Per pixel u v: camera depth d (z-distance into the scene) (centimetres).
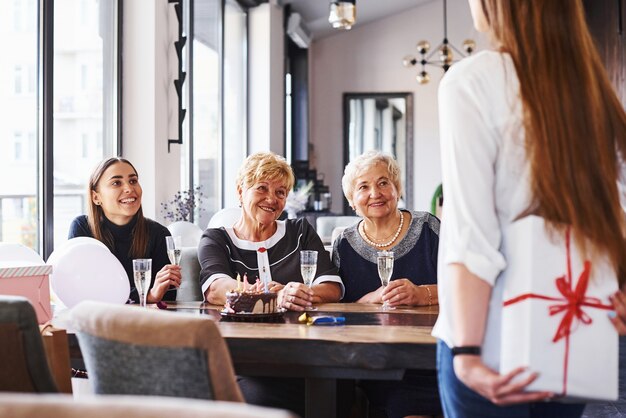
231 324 228
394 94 1165
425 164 1158
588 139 130
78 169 475
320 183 984
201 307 267
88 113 488
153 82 530
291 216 802
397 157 1166
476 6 143
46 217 432
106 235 334
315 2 970
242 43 877
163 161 545
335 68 1179
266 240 295
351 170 297
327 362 198
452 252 130
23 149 413
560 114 129
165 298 306
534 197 131
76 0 469
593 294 130
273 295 243
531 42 132
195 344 137
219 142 784
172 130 561
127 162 339
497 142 132
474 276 129
